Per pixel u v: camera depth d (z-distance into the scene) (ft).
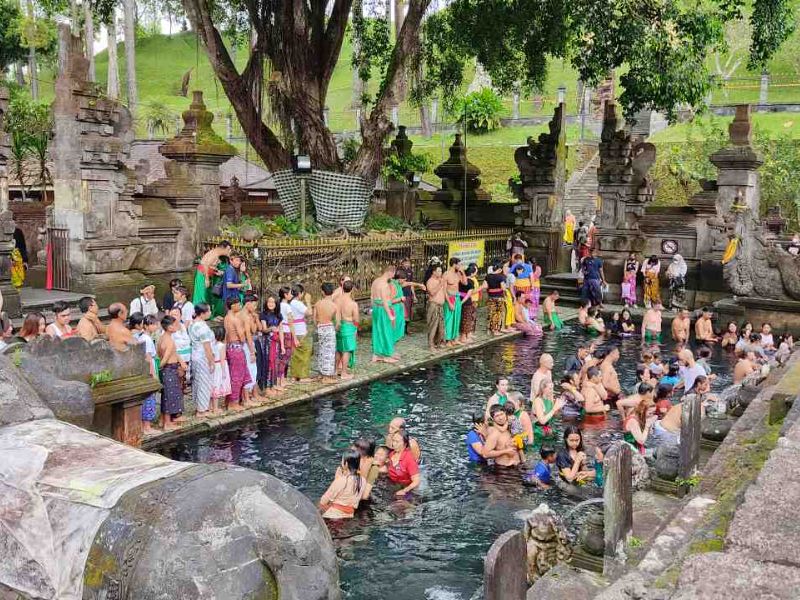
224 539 10.41
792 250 70.38
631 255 75.25
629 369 52.13
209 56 66.44
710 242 72.02
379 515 27.91
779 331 59.31
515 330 62.75
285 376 43.78
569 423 39.45
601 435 37.27
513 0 72.38
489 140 151.84
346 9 70.54
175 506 10.59
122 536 10.59
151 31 188.75
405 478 30.48
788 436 13.88
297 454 33.22
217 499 10.72
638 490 25.17
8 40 136.36
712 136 117.50
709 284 71.20
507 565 11.77
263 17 66.59
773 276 59.21
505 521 27.45
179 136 58.54
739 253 60.08
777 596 8.28
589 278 72.43
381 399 42.29
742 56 145.18
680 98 68.69
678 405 35.09
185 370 35.29
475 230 78.43
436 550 25.23
